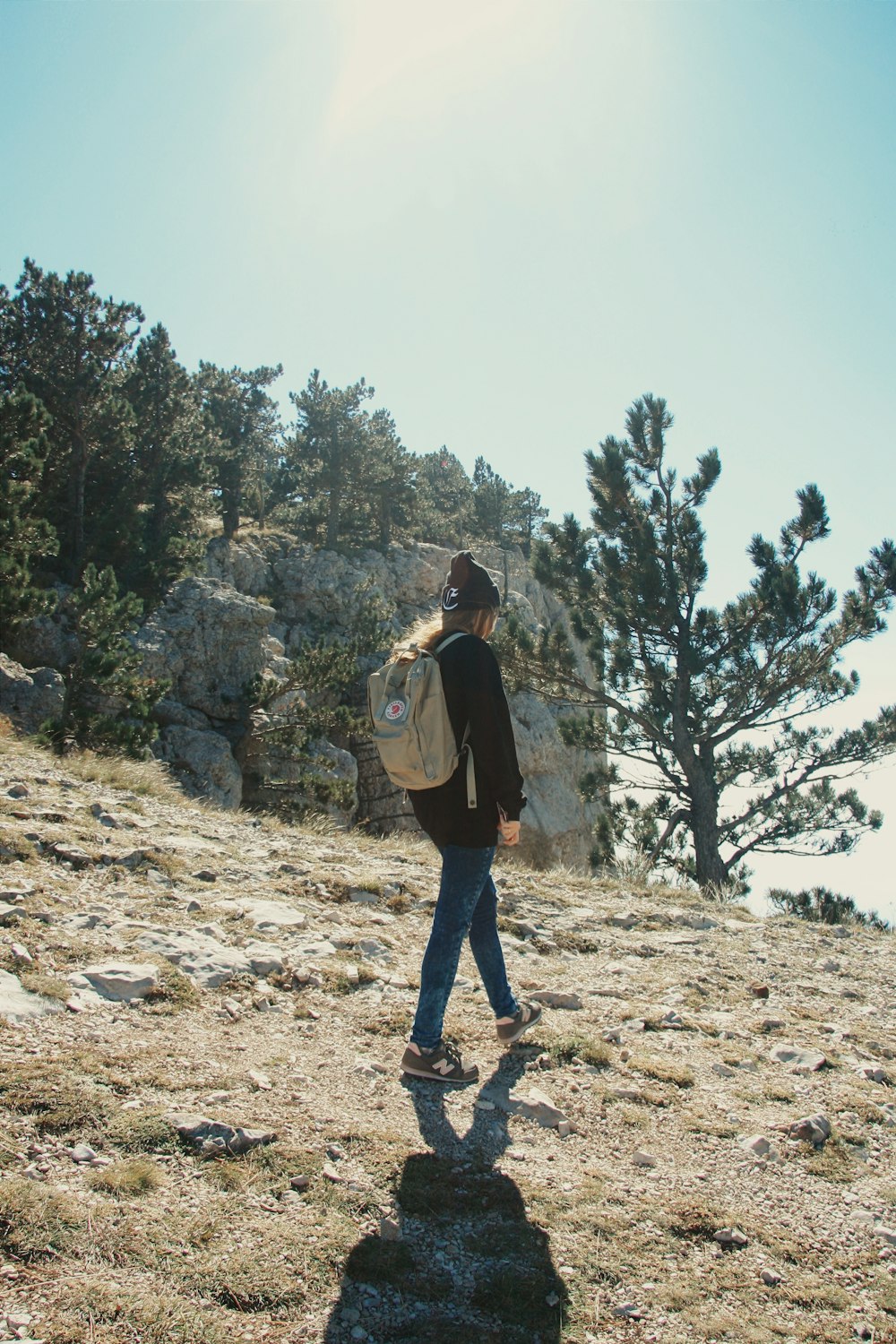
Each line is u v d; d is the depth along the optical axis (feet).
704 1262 8.26
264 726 104.32
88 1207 7.37
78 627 74.38
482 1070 11.55
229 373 201.16
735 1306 7.69
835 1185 9.96
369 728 101.60
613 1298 7.57
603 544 71.20
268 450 220.84
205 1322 6.45
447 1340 6.79
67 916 14.19
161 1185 7.90
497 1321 7.11
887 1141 11.14
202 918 15.89
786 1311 7.73
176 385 132.36
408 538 213.87
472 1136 9.81
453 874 10.77
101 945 13.21
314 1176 8.46
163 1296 6.61
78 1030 10.50
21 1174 7.61
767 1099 11.93
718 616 69.62
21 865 16.44
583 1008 14.65
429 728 10.25
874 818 66.74
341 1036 11.97
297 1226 7.73
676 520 71.61
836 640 65.36
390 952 15.90
